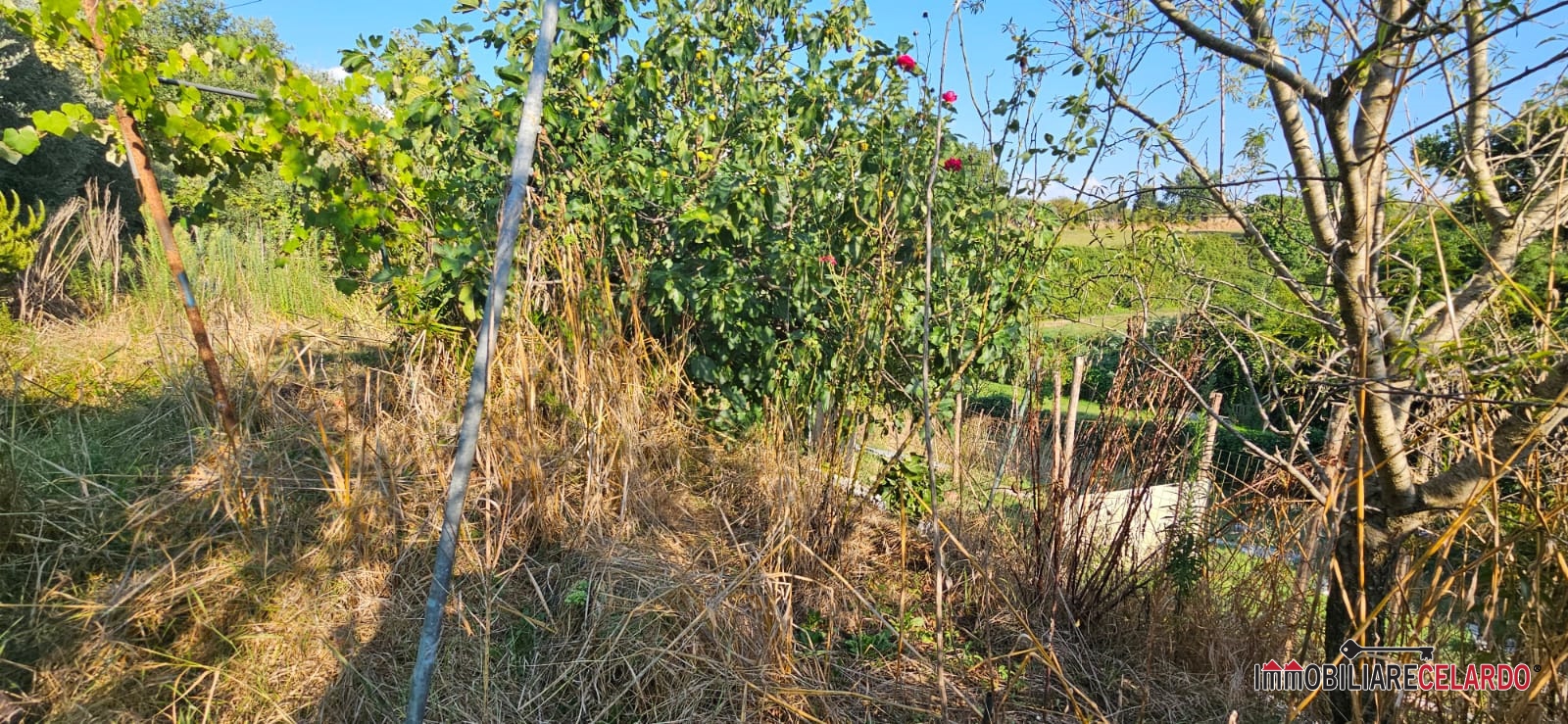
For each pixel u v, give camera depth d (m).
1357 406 1.95
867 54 4.87
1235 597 3.00
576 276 3.63
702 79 4.57
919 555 3.72
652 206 4.12
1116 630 3.17
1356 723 2.09
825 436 3.72
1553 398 1.80
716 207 3.87
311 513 3.22
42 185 9.54
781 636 2.76
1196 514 3.21
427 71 4.24
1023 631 3.08
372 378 4.39
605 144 4.08
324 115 3.15
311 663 2.62
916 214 3.83
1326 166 2.23
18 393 3.80
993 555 3.39
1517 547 2.04
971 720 2.65
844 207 4.00
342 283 3.70
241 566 2.87
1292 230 2.78
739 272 4.12
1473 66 2.04
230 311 5.38
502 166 3.99
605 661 2.64
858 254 3.85
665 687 2.60
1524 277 2.04
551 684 2.62
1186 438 3.20
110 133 3.05
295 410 3.68
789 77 4.81
